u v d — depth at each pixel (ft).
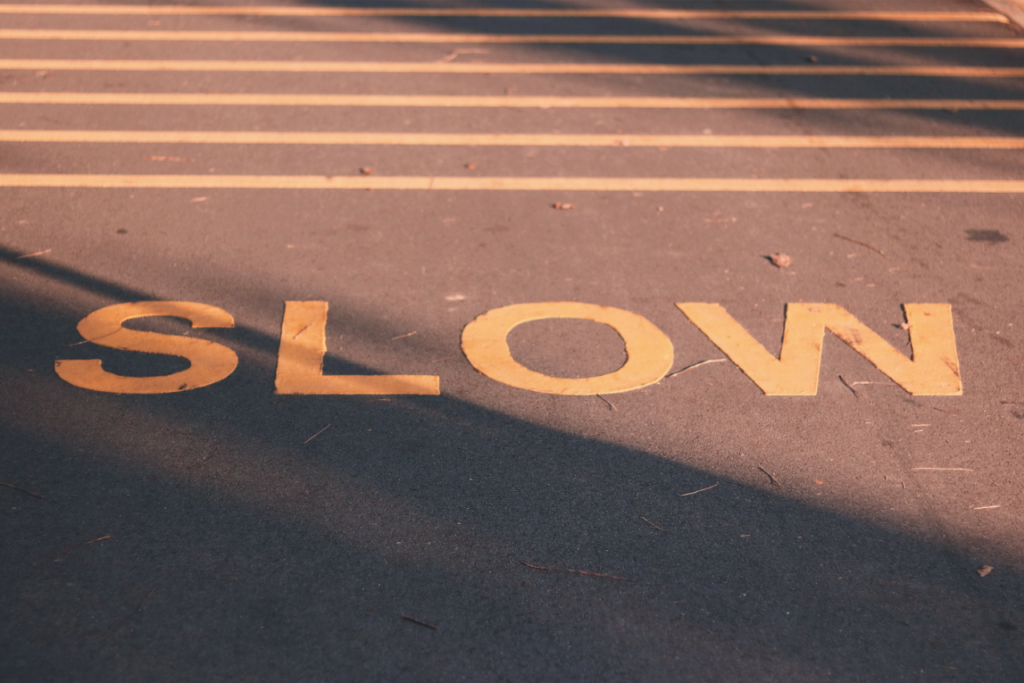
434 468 12.39
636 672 9.69
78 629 9.92
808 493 12.15
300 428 13.07
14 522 11.25
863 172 21.15
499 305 16.12
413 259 17.43
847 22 30.53
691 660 9.85
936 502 12.05
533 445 12.87
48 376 13.93
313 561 10.88
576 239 18.25
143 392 13.66
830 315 16.01
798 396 13.98
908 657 9.98
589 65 26.73
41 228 18.04
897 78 26.25
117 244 17.61
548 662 9.76
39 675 9.40
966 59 27.58
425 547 11.13
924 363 14.79
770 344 15.20
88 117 22.81
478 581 10.69
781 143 22.44
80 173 20.22
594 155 21.68
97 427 12.91
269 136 22.16
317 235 18.15
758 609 10.48
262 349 14.78
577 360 14.73
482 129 22.79
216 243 17.76
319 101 24.03
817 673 9.77
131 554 10.87
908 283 16.96
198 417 13.20
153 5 30.73
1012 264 17.62
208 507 11.60
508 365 14.56
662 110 24.06
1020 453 12.94
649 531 11.47
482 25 29.73
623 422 13.37
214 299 16.02
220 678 9.44
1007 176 21.02
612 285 16.78
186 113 23.20
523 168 21.02
